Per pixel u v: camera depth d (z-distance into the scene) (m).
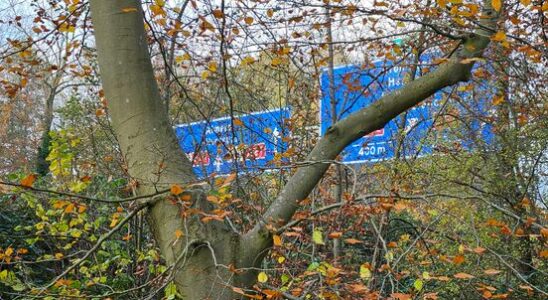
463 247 3.49
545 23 6.05
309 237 4.14
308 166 3.67
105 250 5.71
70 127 6.27
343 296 3.70
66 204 4.07
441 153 6.99
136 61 3.40
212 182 4.10
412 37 6.95
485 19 4.25
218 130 6.47
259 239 3.44
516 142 7.29
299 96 7.20
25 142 9.89
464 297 5.21
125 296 5.39
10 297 5.30
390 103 3.81
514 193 7.05
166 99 5.65
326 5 5.28
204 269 3.25
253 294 3.40
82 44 5.68
